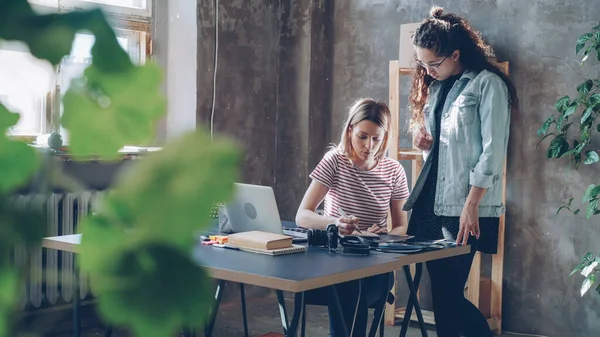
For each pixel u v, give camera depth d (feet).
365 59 16.89
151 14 15.99
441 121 10.67
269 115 17.63
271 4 17.51
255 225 9.77
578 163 14.07
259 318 16.22
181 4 16.10
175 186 0.69
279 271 7.68
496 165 10.23
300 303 8.21
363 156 11.01
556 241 14.53
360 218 11.01
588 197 13.37
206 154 0.69
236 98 16.87
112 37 0.71
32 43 0.70
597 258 13.47
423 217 10.84
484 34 15.06
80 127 0.71
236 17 16.71
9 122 0.70
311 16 17.17
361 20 16.90
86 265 0.69
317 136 17.52
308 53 17.24
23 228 0.67
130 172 0.70
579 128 14.23
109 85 0.71
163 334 0.68
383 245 9.38
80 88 0.71
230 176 0.69
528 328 14.83
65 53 0.71
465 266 10.36
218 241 9.40
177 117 16.29
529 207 14.73
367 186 11.08
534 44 14.56
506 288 14.97
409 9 16.15
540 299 14.71
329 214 11.12
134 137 0.72
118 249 0.68
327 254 8.92
